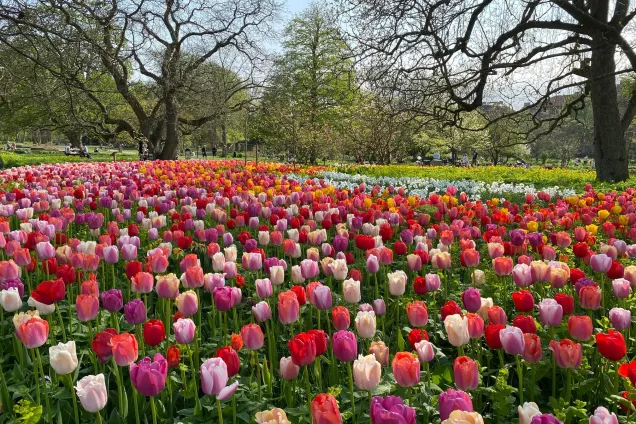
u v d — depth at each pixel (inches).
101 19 876.0
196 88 1451.8
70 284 179.8
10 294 139.1
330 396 81.5
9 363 154.4
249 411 117.4
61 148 2802.7
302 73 2188.7
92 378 98.3
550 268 163.0
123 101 1674.5
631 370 101.3
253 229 323.0
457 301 190.1
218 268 183.5
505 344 113.0
